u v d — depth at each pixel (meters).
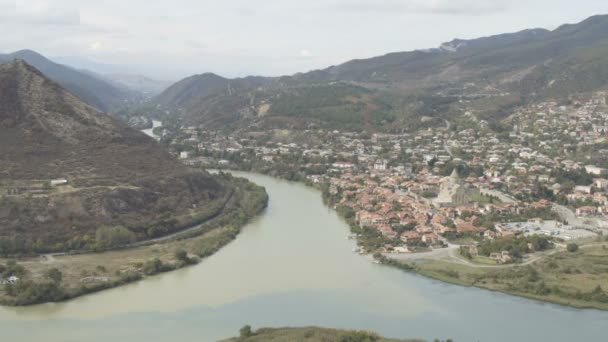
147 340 179.75
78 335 183.00
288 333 175.38
